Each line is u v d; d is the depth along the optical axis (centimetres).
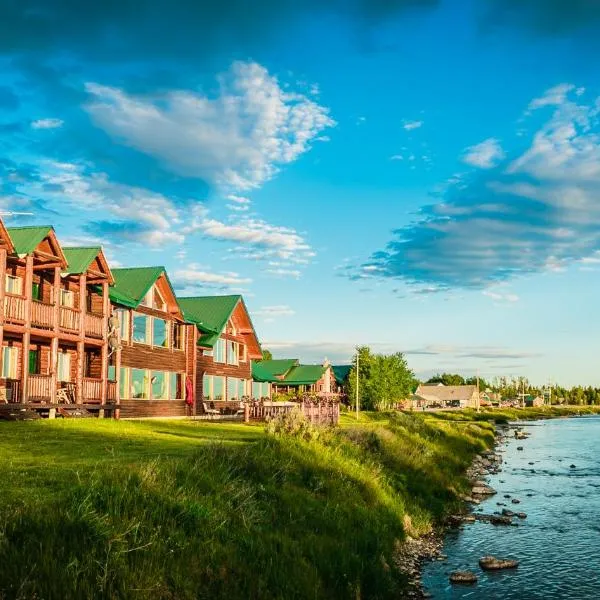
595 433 7388
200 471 1316
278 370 9662
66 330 3266
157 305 4497
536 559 1630
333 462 1803
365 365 9844
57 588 769
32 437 2186
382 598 1224
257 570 1036
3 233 2819
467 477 2992
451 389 18200
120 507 1004
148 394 4278
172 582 891
